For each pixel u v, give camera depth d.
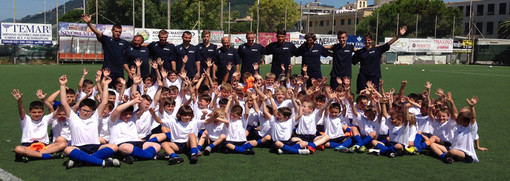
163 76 7.40
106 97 5.43
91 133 5.32
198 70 9.90
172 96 7.00
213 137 6.09
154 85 8.13
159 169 4.96
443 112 6.05
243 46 9.84
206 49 9.98
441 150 5.75
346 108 7.38
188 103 6.99
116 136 5.41
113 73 9.08
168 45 9.52
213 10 60.84
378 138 6.43
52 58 32.81
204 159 5.52
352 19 74.12
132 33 32.41
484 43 45.41
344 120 7.10
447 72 27.64
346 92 7.27
